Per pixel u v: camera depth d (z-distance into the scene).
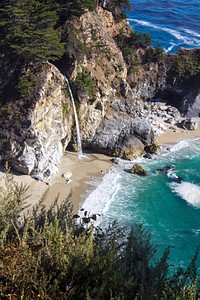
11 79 52.19
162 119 72.56
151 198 49.50
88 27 61.81
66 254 12.55
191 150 63.81
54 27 59.22
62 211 15.65
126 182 52.62
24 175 49.03
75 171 53.69
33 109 49.00
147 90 79.94
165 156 61.16
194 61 80.94
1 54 53.84
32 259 12.18
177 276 13.25
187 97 77.69
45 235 13.28
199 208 48.28
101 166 56.25
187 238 42.16
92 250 12.84
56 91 52.66
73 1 59.34
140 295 11.59
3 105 50.28
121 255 13.82
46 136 51.09
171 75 80.00
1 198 15.67
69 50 56.47
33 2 55.00
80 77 57.16
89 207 46.03
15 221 14.45
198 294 12.03
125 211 46.25
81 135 58.72
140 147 60.88
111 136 59.69
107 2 72.44
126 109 63.69
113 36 73.75
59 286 11.94
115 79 64.38
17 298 11.12
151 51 79.38
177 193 51.06
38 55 50.34
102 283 11.63
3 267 11.64
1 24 51.28
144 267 12.59
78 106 57.16
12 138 48.34
